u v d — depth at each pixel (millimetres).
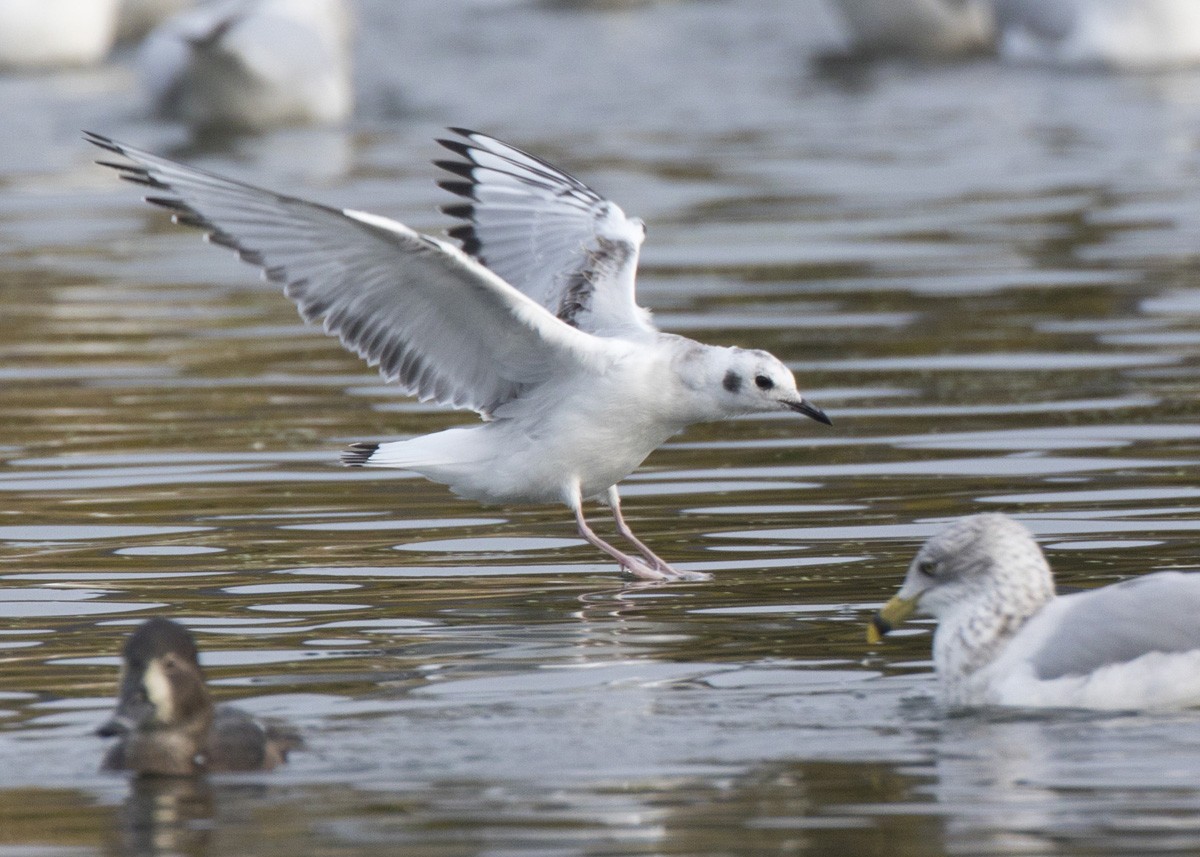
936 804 8672
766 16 46812
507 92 37125
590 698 10305
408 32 44625
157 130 33062
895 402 17250
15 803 8914
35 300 21828
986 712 9992
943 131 32156
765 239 24375
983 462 15219
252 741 9406
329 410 17344
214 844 8383
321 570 12961
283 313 21312
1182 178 27391
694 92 36938
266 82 33250
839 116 34000
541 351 12867
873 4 40750
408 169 28797
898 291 21562
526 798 8859
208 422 16953
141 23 43844
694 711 10062
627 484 15156
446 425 16766
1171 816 8453
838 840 8312
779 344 19406
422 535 13852
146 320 20906
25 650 11266
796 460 15570
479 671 10805
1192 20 38656
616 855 8203
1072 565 12484
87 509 14430
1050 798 8711
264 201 12062
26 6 39906
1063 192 26781
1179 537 13047
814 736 9648
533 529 14047
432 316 12633
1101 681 9992
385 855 8234
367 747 9547
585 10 47688
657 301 21312
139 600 12281
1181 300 20719
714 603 12117
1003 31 40000
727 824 8500
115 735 9305
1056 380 17797
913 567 10617
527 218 14531
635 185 27875
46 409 17422
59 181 29078
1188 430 15930
